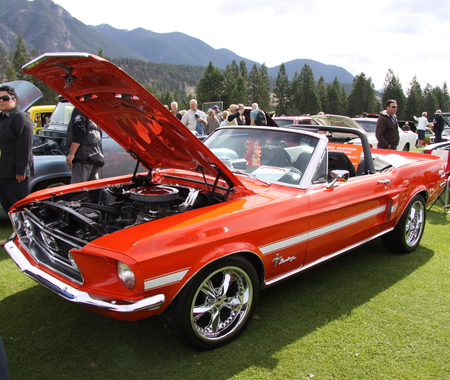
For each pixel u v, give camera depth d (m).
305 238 2.81
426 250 4.33
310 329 2.67
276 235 2.58
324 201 2.91
